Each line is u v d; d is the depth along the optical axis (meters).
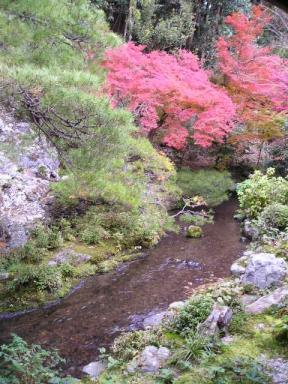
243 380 3.33
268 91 12.29
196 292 5.98
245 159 15.08
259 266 5.54
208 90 10.70
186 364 3.67
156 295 6.62
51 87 4.01
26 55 4.04
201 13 16.91
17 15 3.70
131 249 8.41
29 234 7.71
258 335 4.12
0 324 5.80
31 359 4.04
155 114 10.29
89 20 4.05
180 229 9.84
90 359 4.91
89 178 5.23
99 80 4.45
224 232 9.77
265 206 9.52
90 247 8.05
